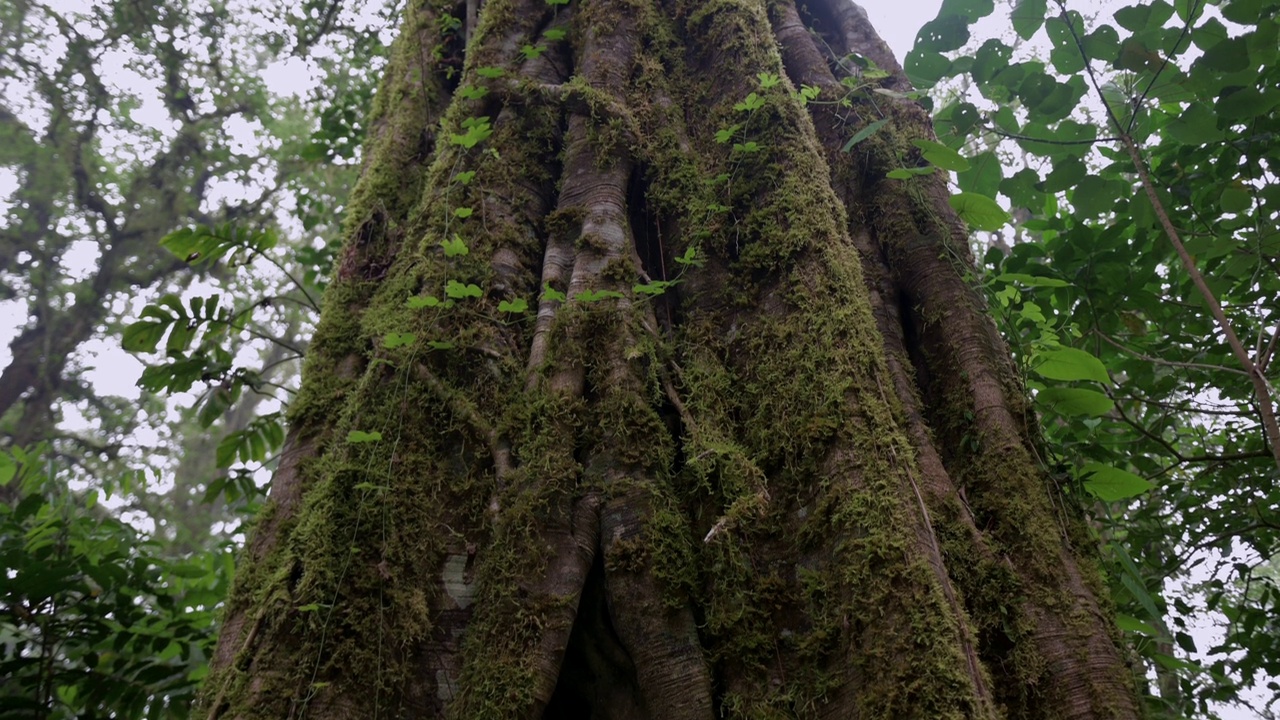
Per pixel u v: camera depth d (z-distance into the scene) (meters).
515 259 3.04
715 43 3.71
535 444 2.39
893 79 4.21
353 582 2.16
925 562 1.99
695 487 2.40
